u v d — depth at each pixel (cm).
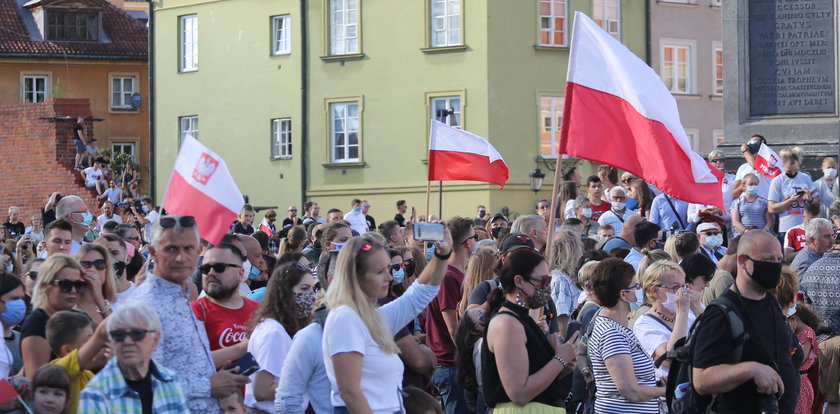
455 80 3822
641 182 1852
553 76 3856
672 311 966
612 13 3978
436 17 3866
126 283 1086
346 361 714
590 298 966
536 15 3831
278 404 764
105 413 638
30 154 4250
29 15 5675
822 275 1214
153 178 4488
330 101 4050
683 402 804
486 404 809
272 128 4191
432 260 819
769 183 1888
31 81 5562
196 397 718
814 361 1162
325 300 746
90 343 703
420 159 3881
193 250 731
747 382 771
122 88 5644
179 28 4425
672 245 1253
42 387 697
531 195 3819
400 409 751
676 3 4119
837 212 1485
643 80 992
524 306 790
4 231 2283
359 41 3991
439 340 1064
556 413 794
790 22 2159
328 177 4056
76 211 1256
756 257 775
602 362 869
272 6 4175
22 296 932
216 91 4322
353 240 736
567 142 995
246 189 4253
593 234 1764
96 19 5669
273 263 1390
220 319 849
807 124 2142
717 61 4225
